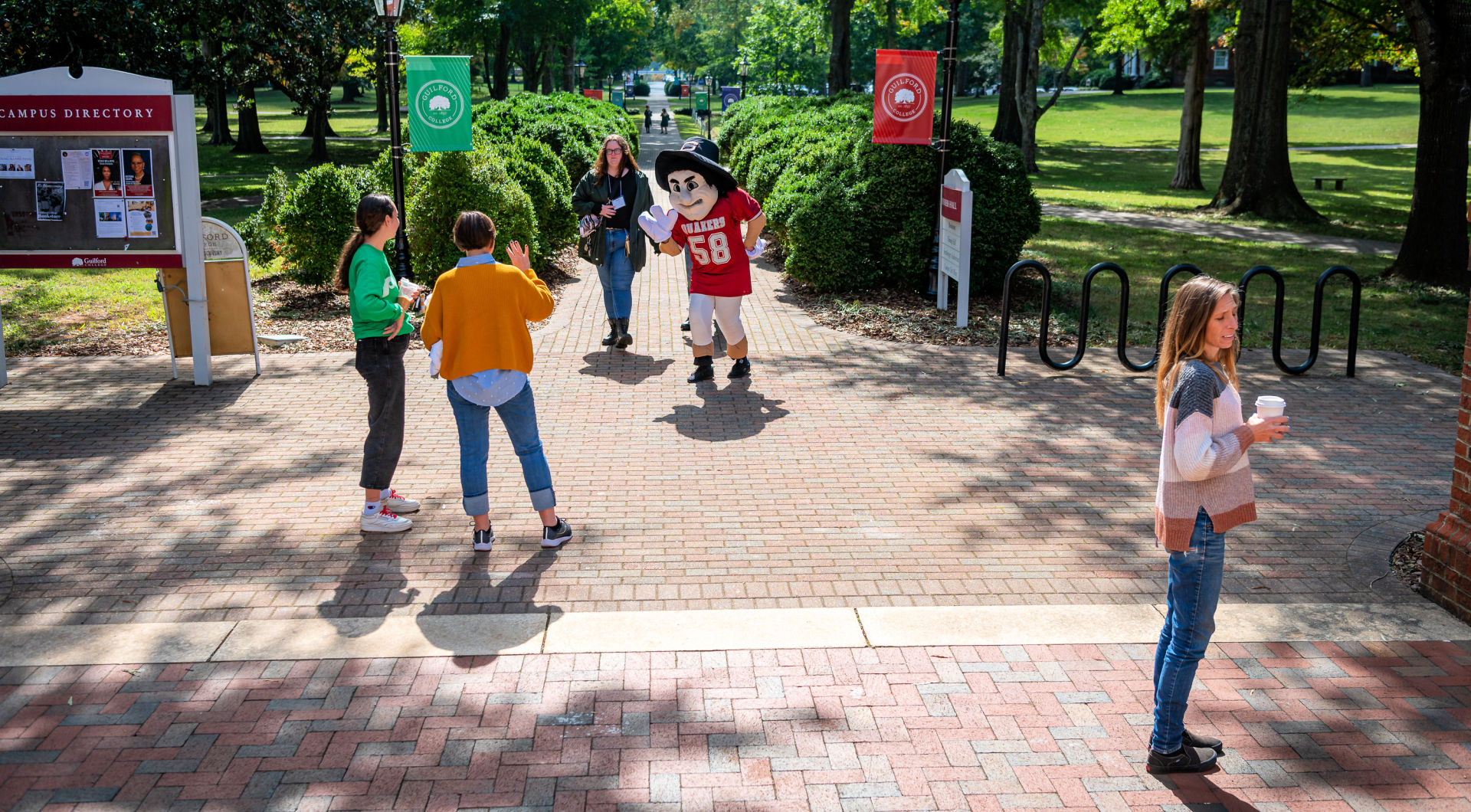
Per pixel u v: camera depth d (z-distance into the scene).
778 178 15.65
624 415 8.18
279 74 25.36
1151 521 6.14
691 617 4.84
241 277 9.02
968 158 12.49
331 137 49.81
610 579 5.30
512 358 5.38
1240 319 9.50
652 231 8.74
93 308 11.87
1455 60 14.68
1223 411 3.58
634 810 3.52
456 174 12.23
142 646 4.55
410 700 4.16
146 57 21.28
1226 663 4.53
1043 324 9.38
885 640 4.67
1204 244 19.27
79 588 5.15
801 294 12.99
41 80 8.19
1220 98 77.50
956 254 11.10
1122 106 74.38
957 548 5.74
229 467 6.92
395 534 5.86
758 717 4.07
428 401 8.50
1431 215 15.13
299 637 4.64
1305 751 3.91
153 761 3.77
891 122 12.08
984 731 4.01
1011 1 36.16
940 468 7.03
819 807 3.56
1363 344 11.02
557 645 4.59
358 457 7.15
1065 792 3.66
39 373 9.22
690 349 10.29
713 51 91.31
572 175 18.05
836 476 6.88
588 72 72.38
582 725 4.01
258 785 3.63
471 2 44.31
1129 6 33.66
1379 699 4.26
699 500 6.42
